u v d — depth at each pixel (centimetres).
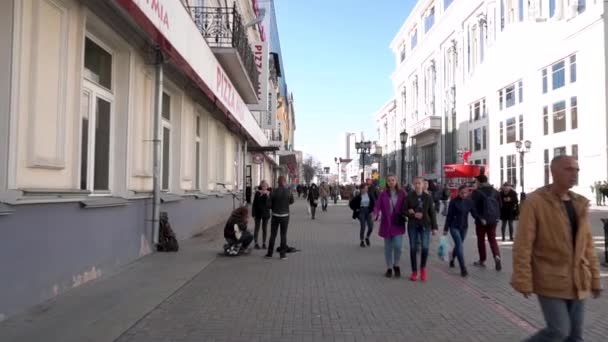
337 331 573
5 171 571
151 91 1095
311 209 2461
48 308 616
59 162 686
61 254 682
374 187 1374
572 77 3622
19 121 602
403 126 8131
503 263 1104
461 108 5456
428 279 905
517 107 4309
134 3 700
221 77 1423
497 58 4609
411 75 7506
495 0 4709
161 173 1214
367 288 816
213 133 1838
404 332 574
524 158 4147
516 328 594
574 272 374
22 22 605
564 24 3678
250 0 2788
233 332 562
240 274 916
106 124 918
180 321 600
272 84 4112
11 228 566
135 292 732
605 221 1060
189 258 1055
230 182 2294
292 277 899
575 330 383
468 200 961
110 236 861
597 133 3341
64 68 701
